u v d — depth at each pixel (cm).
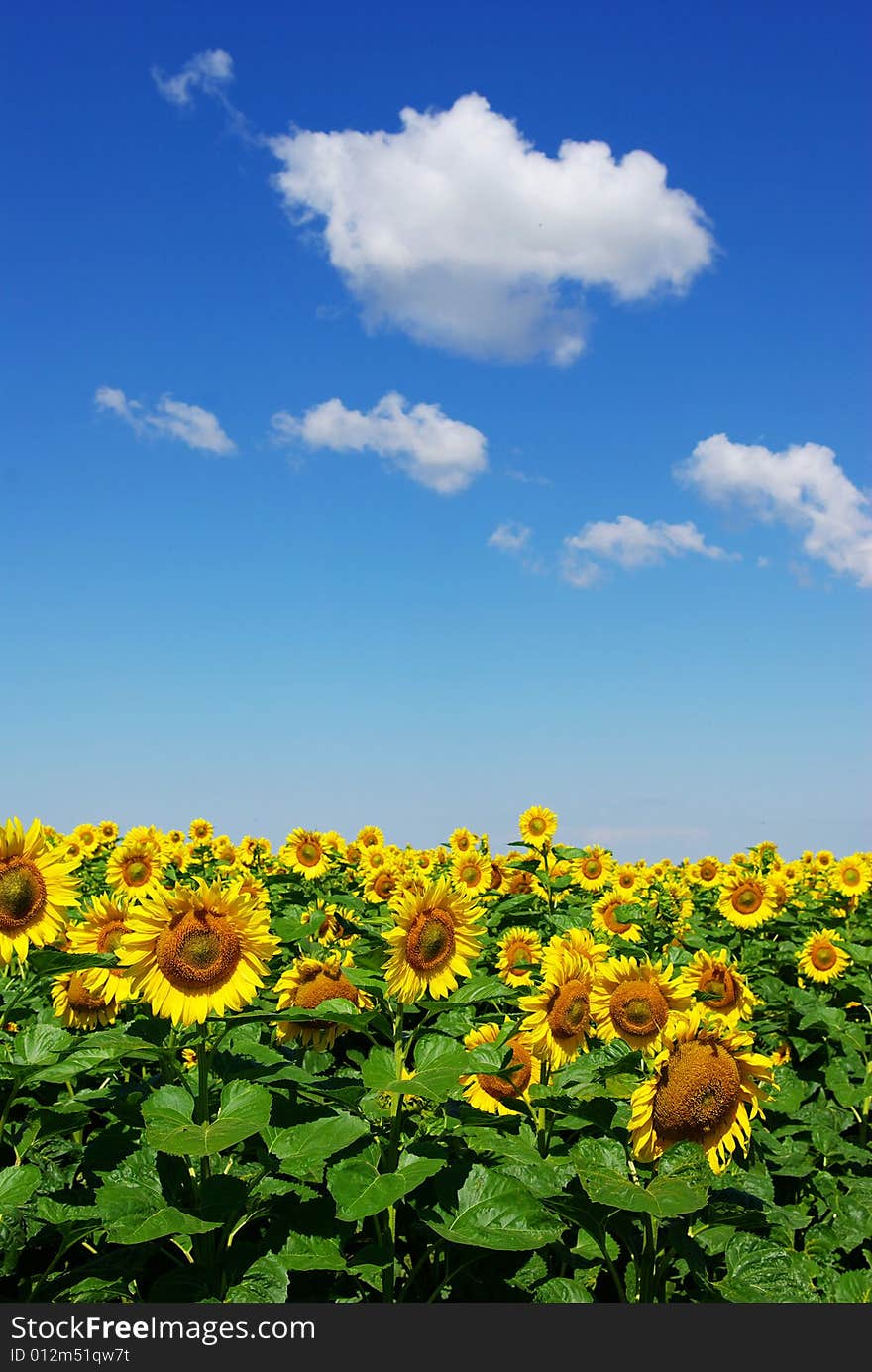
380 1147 177
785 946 396
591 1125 204
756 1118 262
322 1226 175
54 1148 201
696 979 242
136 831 465
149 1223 161
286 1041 229
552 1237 167
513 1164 191
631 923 362
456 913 196
